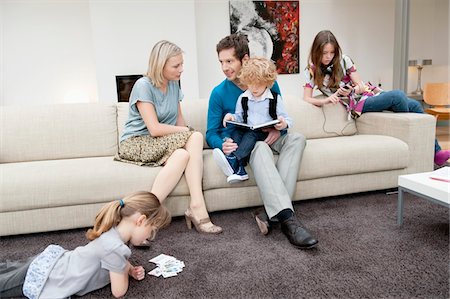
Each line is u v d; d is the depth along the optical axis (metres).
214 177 2.07
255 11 5.32
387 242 1.72
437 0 4.98
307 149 2.26
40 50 4.97
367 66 5.91
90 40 5.05
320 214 2.12
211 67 5.36
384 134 2.63
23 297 1.33
